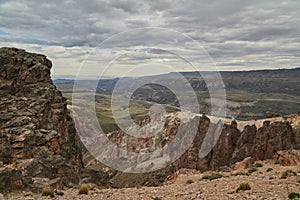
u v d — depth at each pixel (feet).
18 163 122.62
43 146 140.77
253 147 244.42
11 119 140.46
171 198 79.41
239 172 144.15
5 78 158.71
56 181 117.39
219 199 72.95
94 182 152.56
